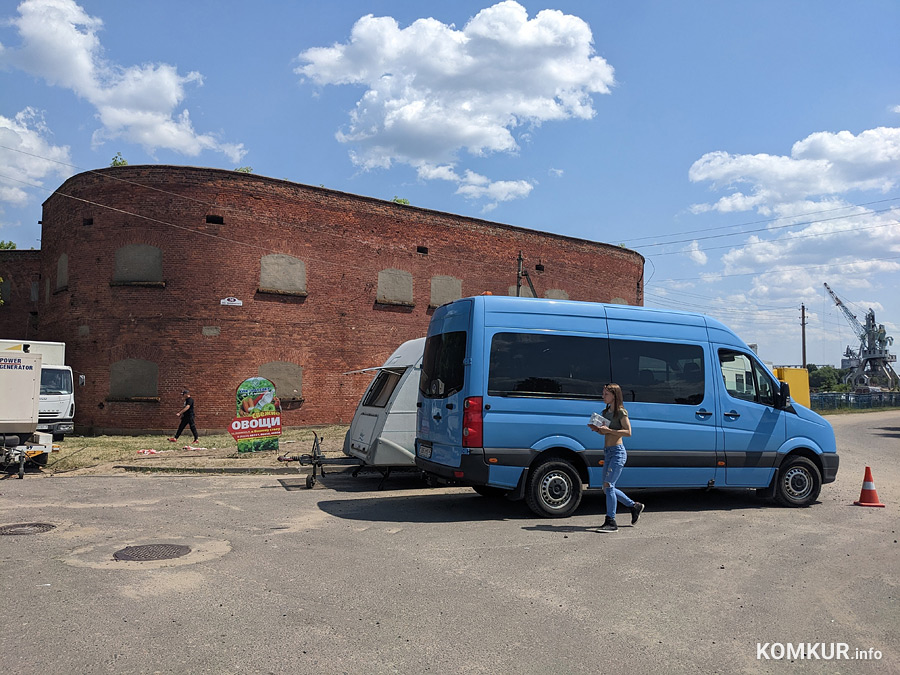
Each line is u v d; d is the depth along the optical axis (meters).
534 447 8.48
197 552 6.42
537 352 8.73
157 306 22.84
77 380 21.58
